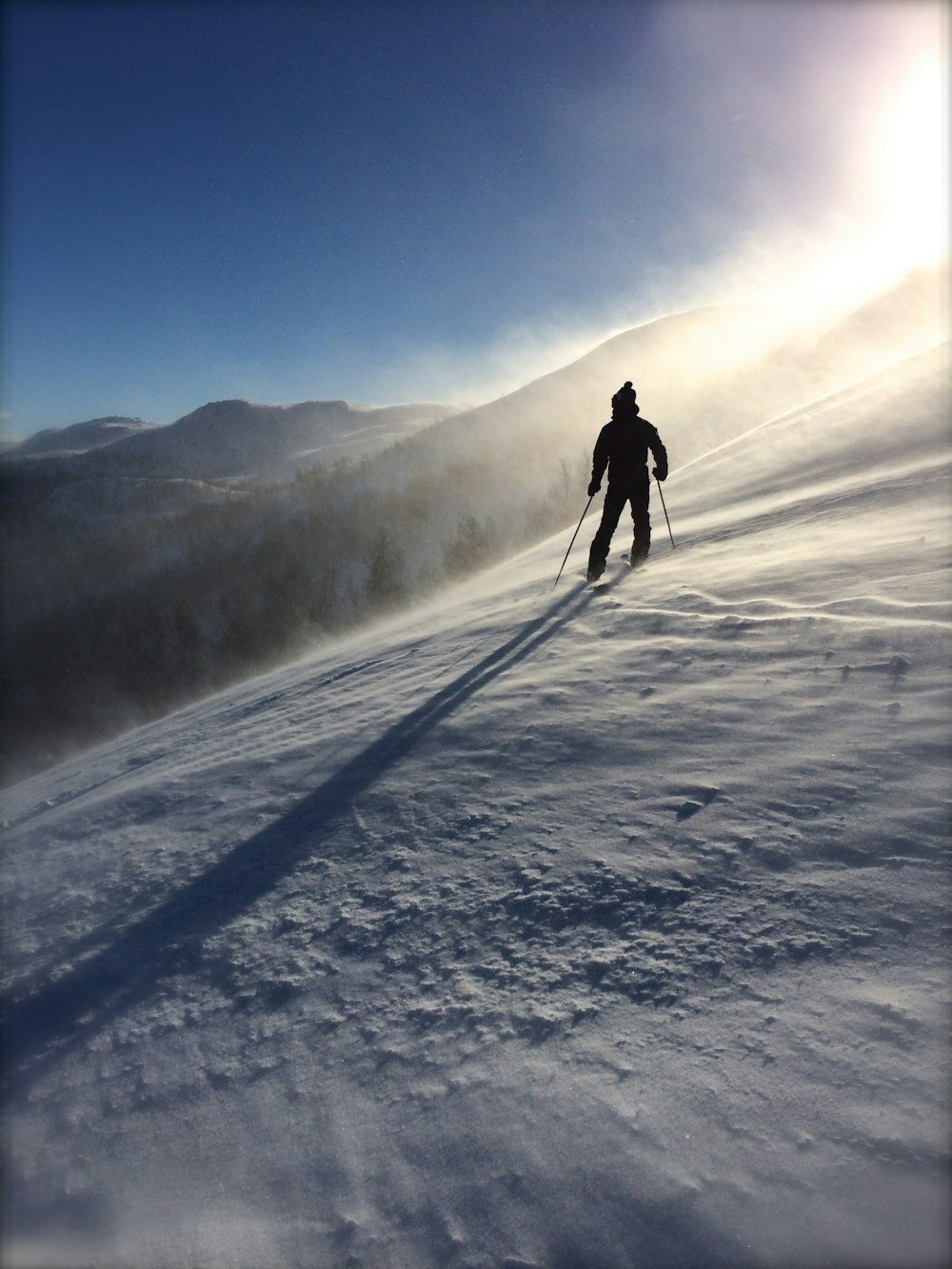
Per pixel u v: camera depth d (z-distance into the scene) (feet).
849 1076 5.67
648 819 10.03
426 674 20.15
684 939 7.66
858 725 11.17
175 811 14.56
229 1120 6.89
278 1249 5.59
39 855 14.16
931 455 32.63
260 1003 8.34
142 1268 5.68
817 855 8.43
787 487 35.99
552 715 14.26
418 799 12.25
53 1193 6.55
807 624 15.71
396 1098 6.64
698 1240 4.84
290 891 10.48
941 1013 6.02
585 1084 6.23
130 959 9.75
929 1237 4.45
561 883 9.08
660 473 25.44
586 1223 5.15
